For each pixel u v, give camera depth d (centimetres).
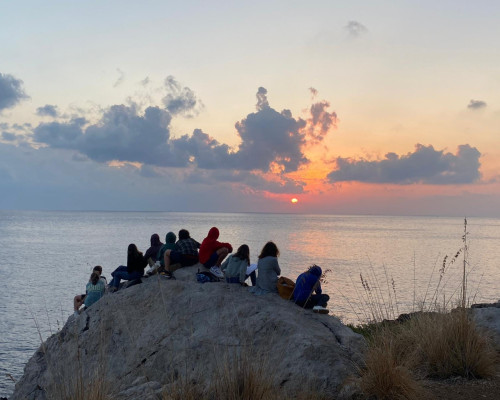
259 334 750
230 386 544
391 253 11950
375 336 766
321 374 650
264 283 923
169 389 564
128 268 1139
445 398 620
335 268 8206
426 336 756
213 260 1066
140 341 843
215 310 845
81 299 1203
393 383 611
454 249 13638
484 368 702
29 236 19512
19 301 5584
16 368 3253
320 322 815
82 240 17138
